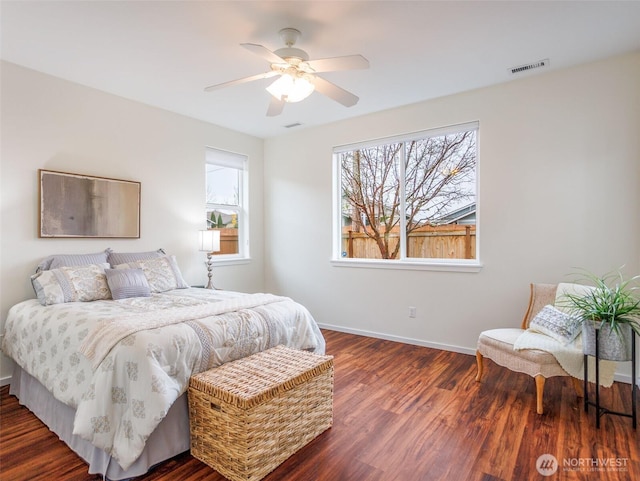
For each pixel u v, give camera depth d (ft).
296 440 6.47
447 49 8.78
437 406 8.13
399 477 5.79
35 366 7.53
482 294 11.38
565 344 7.95
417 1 6.91
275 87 7.84
